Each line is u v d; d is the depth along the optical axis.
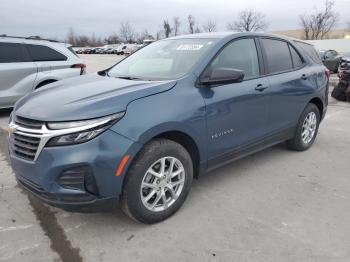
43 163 2.80
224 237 3.10
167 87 3.28
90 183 2.83
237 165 4.77
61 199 2.83
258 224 3.31
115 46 65.19
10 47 7.48
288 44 4.95
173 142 3.25
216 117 3.59
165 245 2.99
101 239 3.08
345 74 10.11
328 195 3.91
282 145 5.64
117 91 3.13
